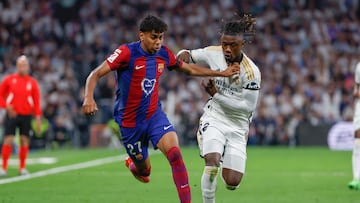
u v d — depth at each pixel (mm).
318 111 64000
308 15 79250
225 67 21547
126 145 21500
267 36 76250
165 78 66938
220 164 22562
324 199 27859
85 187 31625
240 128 22062
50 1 81375
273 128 62844
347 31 77938
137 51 20406
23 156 37469
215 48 21938
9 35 77438
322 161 46656
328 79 69562
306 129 62094
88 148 63062
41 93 67000
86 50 75312
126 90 20672
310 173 38812
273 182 34156
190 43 76125
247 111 21797
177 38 77000
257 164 44438
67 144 63656
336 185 32812
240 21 20969
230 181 21609
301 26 77875
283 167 42375
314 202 27031
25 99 37156
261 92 65688
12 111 36844
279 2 80750
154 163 44656
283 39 75938
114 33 77688
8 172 38906
